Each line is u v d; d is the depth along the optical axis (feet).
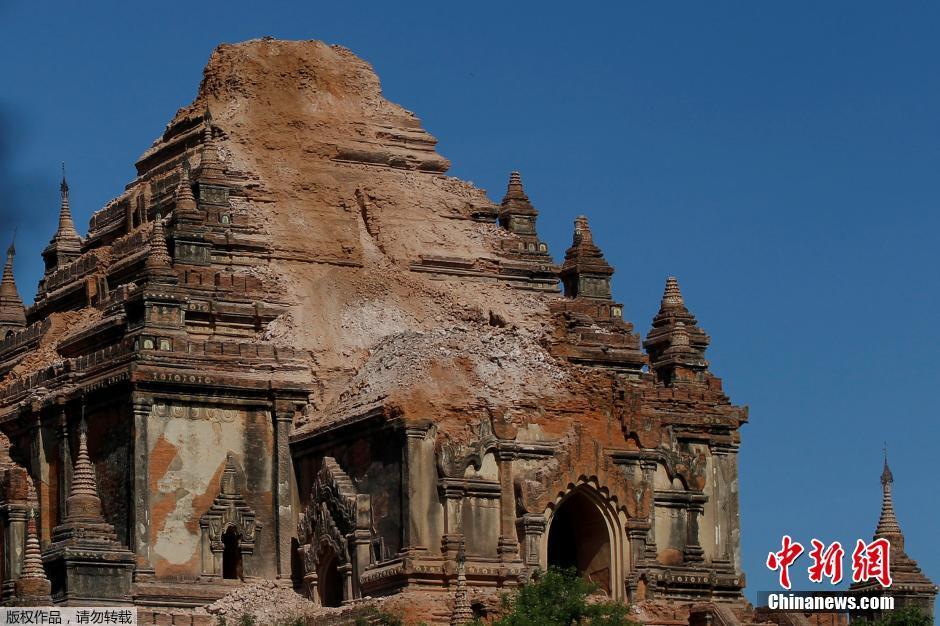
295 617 351.46
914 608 377.91
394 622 336.08
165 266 391.65
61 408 392.47
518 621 323.98
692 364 415.23
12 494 386.32
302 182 425.28
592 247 432.66
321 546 371.97
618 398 376.89
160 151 442.91
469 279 426.51
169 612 358.02
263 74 440.04
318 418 384.47
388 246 423.23
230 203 415.03
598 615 332.19
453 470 358.02
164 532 378.32
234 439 385.70
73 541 348.38
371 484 366.43
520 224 438.40
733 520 404.98
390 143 442.09
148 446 379.14
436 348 375.04
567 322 416.26
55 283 445.78
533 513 359.66
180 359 384.68
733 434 407.03
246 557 382.22
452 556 354.54
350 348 401.29
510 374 372.17
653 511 380.37
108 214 444.55
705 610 364.99
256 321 402.31
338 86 444.96
